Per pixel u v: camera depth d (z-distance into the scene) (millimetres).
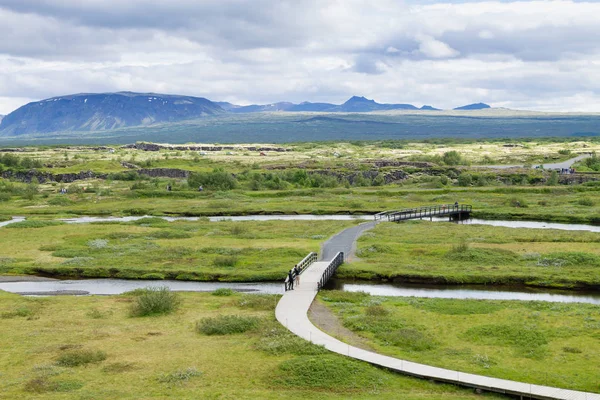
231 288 66375
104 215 135250
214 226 108875
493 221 116312
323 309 54250
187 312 54312
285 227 105750
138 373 38438
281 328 47125
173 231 101812
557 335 45156
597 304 54781
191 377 37562
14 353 42594
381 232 96438
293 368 38125
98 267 75188
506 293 62562
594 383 35969
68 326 49750
